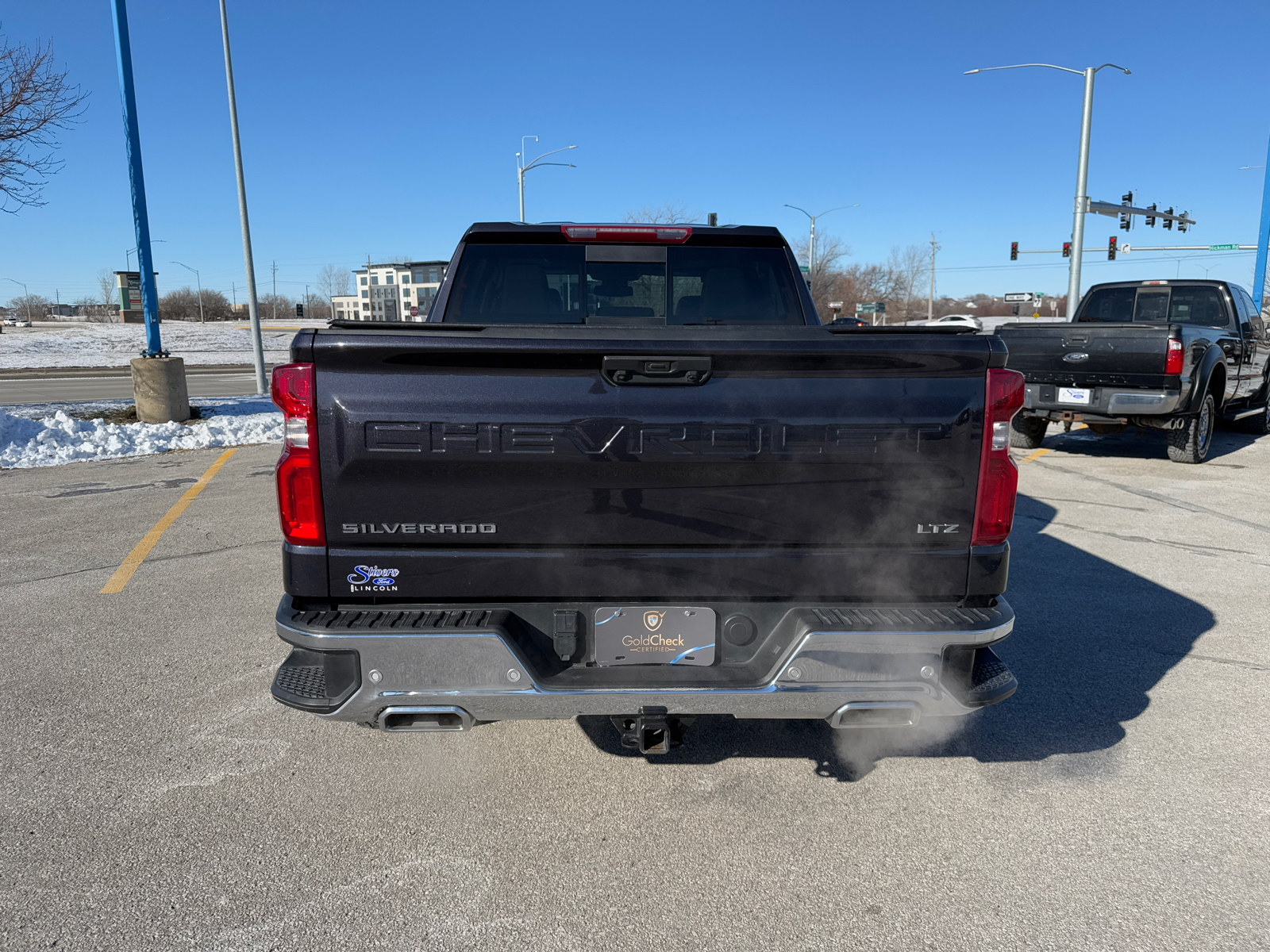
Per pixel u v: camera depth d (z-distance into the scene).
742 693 2.58
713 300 3.81
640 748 2.66
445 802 3.10
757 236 3.72
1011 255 34.47
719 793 3.16
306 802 3.09
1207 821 2.98
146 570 5.97
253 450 11.80
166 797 3.12
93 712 3.82
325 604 2.62
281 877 2.66
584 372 2.51
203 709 3.85
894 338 2.53
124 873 2.67
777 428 2.55
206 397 19.89
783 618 2.70
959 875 2.68
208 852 2.79
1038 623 4.96
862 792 3.17
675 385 2.53
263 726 3.70
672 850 2.81
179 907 2.52
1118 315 12.09
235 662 4.38
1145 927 2.44
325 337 2.46
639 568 2.61
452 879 2.65
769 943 2.37
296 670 2.74
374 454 2.50
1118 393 9.63
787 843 2.84
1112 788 3.20
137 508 7.97
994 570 2.69
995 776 3.28
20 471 10.11
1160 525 7.26
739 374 2.55
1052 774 3.29
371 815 3.01
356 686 2.56
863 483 2.60
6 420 11.64
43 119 12.66
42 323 105.94
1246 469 9.94
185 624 4.91
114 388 25.12
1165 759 3.41
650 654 2.70
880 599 2.71
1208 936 2.40
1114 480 9.25
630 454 2.54
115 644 4.61
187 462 10.72
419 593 2.60
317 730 3.66
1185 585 5.65
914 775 3.29
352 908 2.52
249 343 58.25
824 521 2.62
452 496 2.54
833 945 2.37
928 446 2.59
